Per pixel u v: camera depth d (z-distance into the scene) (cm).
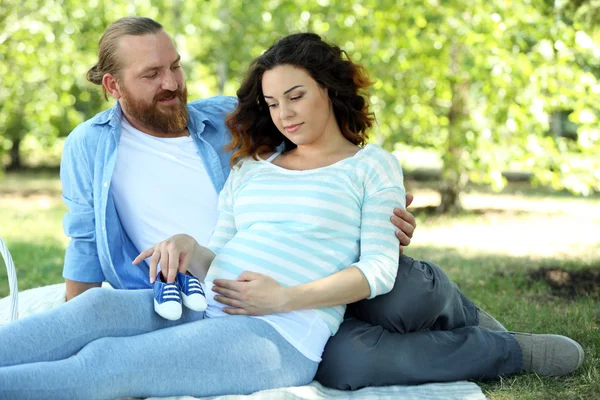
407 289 296
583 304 460
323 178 296
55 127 1308
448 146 975
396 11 930
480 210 1098
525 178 1667
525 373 308
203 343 267
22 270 653
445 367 297
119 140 354
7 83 1078
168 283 282
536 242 785
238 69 1188
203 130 365
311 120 300
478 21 855
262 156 323
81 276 354
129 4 1103
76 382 248
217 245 317
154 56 344
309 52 300
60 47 1014
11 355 252
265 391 272
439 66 952
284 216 295
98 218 347
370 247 290
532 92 865
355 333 295
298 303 279
